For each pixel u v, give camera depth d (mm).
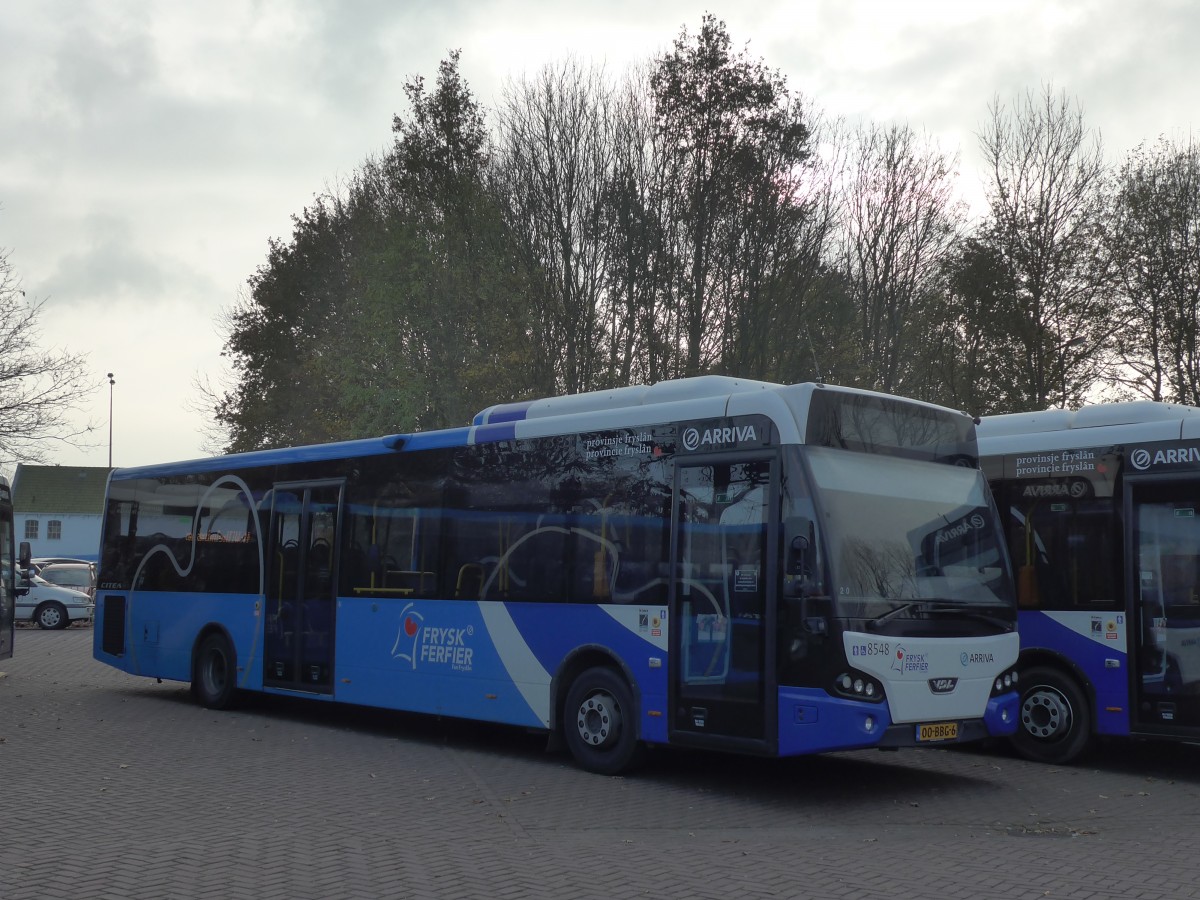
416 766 11789
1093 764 12672
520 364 32906
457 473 13203
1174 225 32562
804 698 9656
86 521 81250
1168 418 12367
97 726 14234
